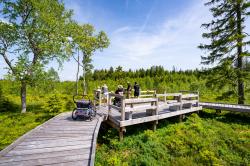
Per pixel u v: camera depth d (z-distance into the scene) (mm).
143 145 7727
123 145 7586
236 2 14812
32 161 4188
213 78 16391
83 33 24094
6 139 8023
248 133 9609
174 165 6844
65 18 16094
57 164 4086
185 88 43750
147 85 50156
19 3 13914
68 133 6383
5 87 19797
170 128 9875
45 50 14641
